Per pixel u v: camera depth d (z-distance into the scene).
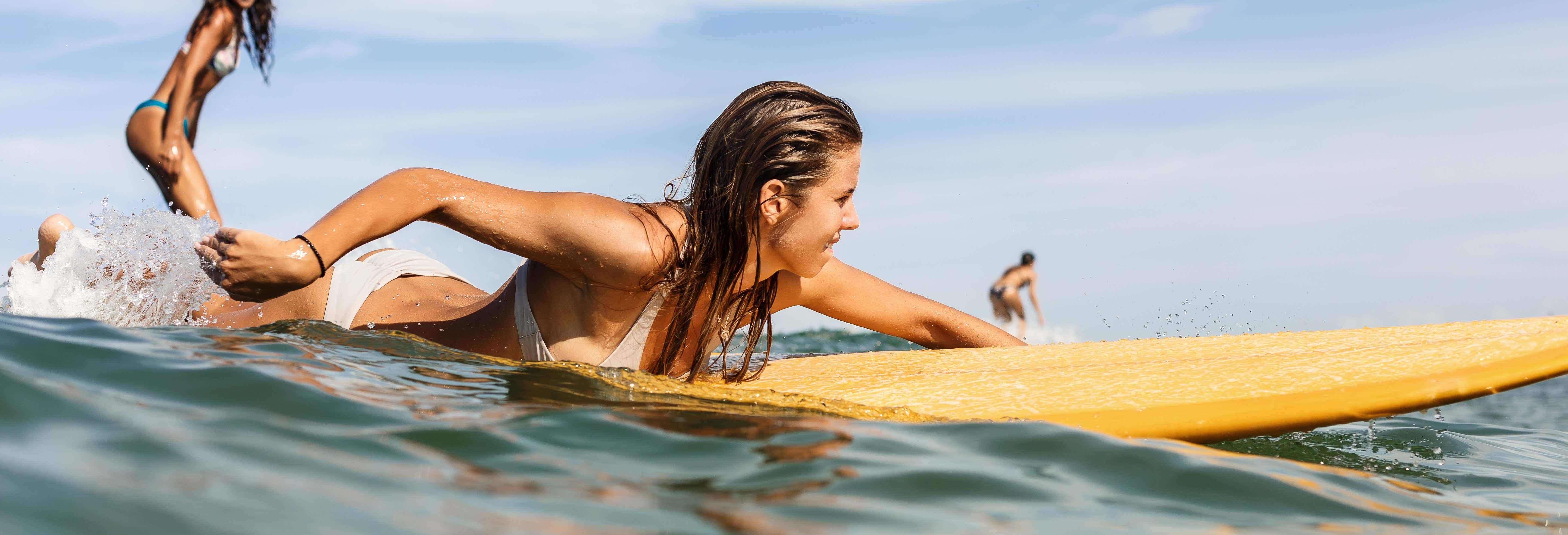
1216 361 2.35
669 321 2.06
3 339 1.28
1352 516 1.15
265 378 1.27
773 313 2.55
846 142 2.01
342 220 1.71
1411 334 2.59
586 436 1.21
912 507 1.01
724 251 2.00
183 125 2.69
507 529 0.80
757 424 1.39
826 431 1.36
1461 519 1.21
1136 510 1.09
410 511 0.82
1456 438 2.26
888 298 2.82
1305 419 1.86
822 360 2.80
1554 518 1.29
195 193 2.71
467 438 1.13
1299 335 2.77
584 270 1.90
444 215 1.82
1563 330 2.29
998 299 11.80
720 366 2.72
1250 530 1.05
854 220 2.12
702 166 2.00
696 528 0.86
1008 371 2.39
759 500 0.98
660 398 1.65
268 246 1.62
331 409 1.19
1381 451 2.00
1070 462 1.26
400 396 1.33
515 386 1.56
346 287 2.13
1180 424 1.84
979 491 1.10
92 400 1.06
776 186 1.96
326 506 0.81
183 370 1.27
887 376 2.37
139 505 0.75
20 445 0.86
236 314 2.15
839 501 1.01
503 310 2.05
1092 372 2.28
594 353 2.03
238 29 2.85
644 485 1.01
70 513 0.71
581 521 0.85
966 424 1.45
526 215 1.84
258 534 0.72
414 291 2.21
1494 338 2.27
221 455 0.92
